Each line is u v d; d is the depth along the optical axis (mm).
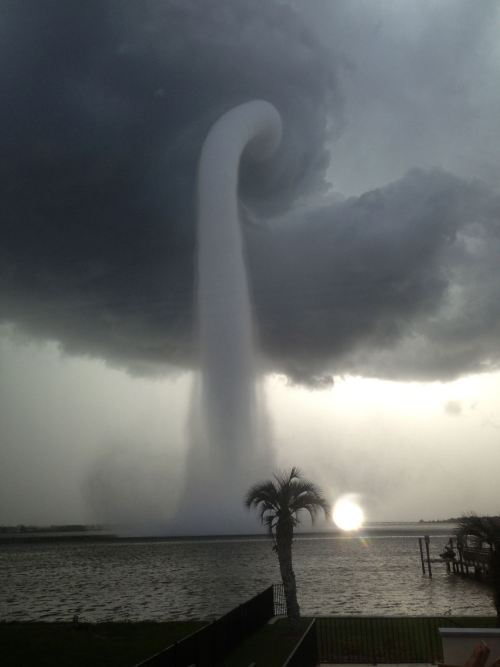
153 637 24734
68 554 173375
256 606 23922
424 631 20875
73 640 24297
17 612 48188
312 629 16641
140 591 62938
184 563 112188
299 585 63156
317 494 26969
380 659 17625
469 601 49219
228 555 142125
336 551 149625
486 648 11977
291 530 26109
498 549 22750
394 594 54250
